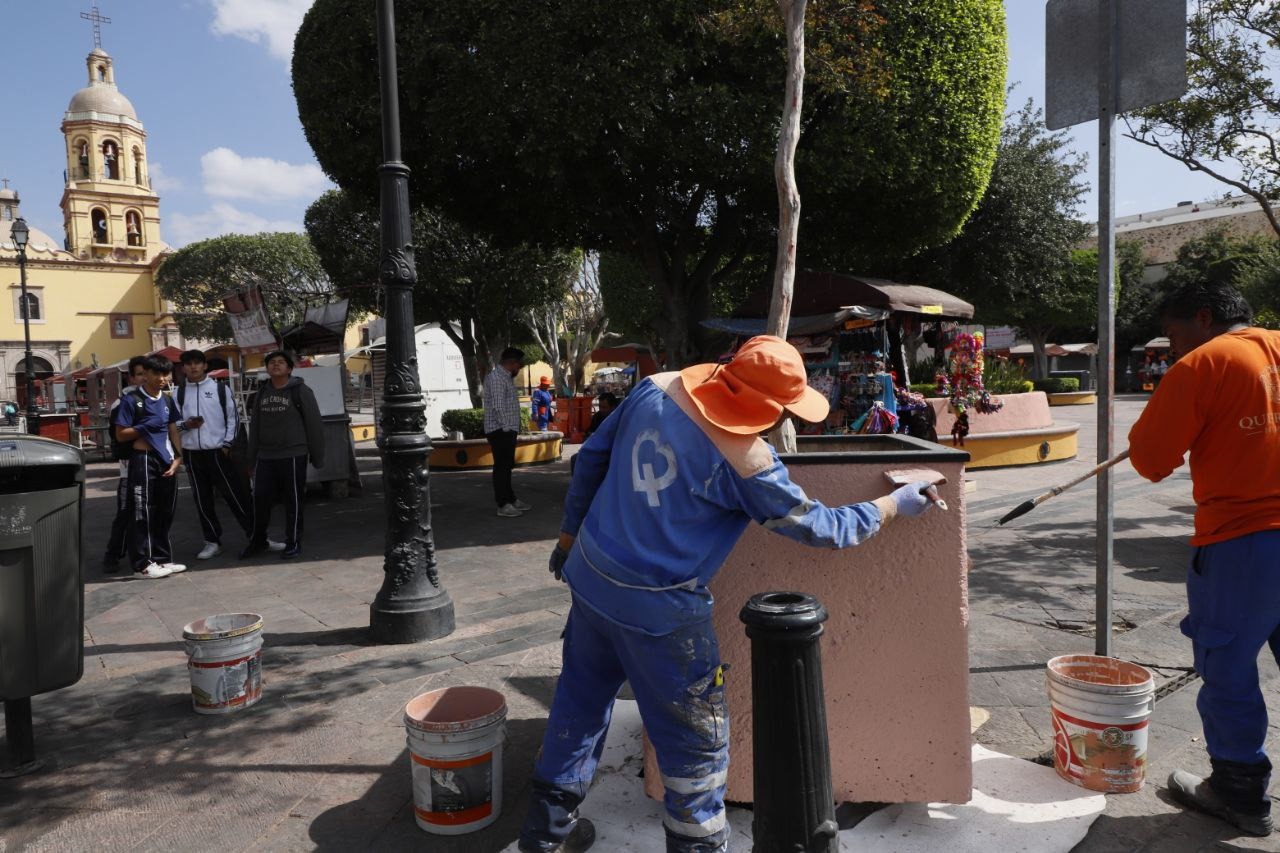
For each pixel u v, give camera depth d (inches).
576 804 94.6
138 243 2495.1
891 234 414.3
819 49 280.5
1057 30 138.2
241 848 103.0
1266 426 92.9
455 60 307.7
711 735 83.9
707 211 436.1
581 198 372.8
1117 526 289.0
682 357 417.4
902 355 376.8
